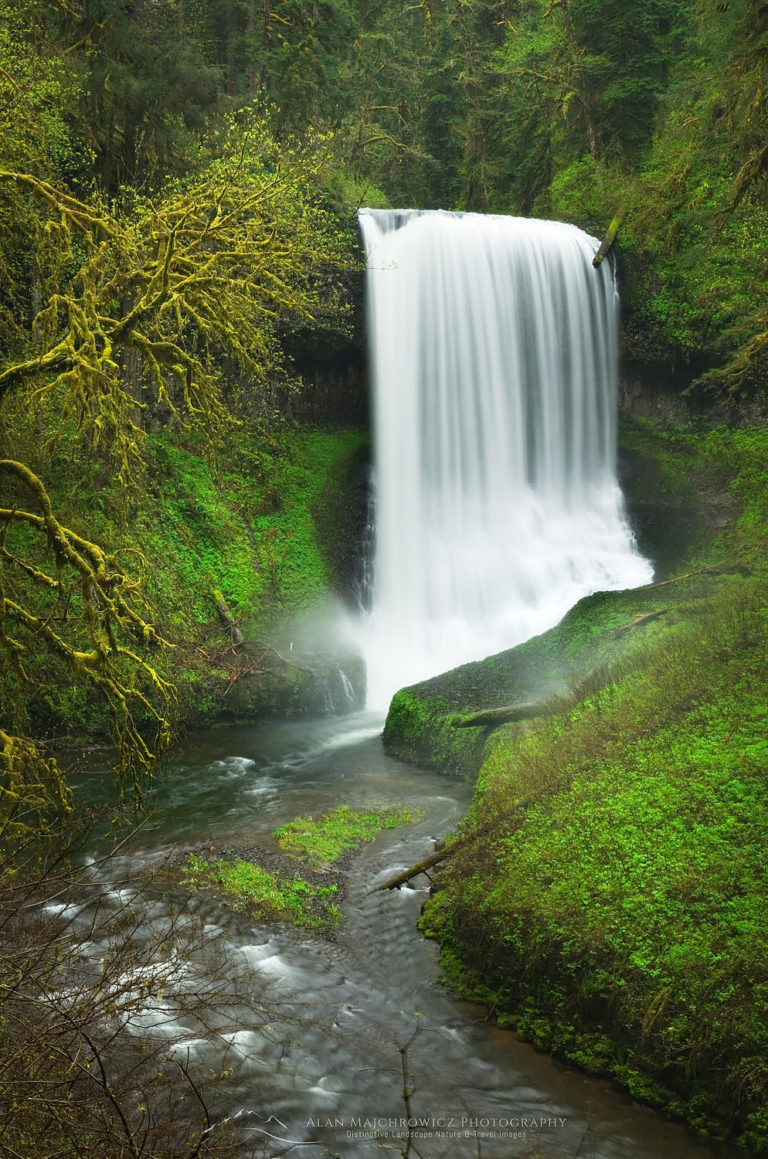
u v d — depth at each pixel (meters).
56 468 13.90
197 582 23.48
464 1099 8.01
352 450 30.03
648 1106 7.91
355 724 21.36
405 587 28.81
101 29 21.89
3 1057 5.08
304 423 30.28
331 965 10.28
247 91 37.12
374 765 17.97
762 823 10.07
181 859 13.04
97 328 10.03
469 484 30.20
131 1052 7.52
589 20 38.00
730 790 10.81
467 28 46.84
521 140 43.47
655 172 33.06
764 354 31.62
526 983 9.43
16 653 9.65
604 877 9.95
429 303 29.50
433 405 29.70
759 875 9.31
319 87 33.66
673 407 34.12
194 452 26.81
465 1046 8.84
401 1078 8.27
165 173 23.61
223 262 10.79
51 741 17.05
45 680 13.71
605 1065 8.38
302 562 26.50
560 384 31.92
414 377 29.45
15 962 5.63
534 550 30.14
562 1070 8.46
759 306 30.48
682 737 12.42
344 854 13.44
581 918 9.45
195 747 19.41
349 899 12.00
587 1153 7.32
